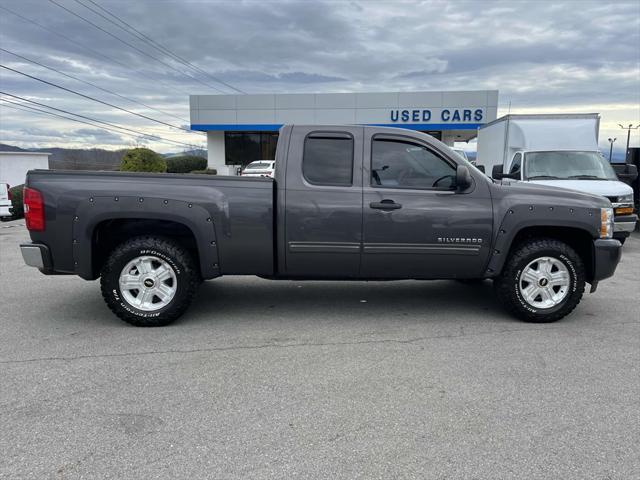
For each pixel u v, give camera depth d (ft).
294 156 15.81
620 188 30.40
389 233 15.79
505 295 16.42
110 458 8.89
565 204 16.05
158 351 13.85
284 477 8.39
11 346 14.20
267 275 16.29
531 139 36.24
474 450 9.20
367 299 19.40
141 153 77.10
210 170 96.68
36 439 9.47
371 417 10.36
